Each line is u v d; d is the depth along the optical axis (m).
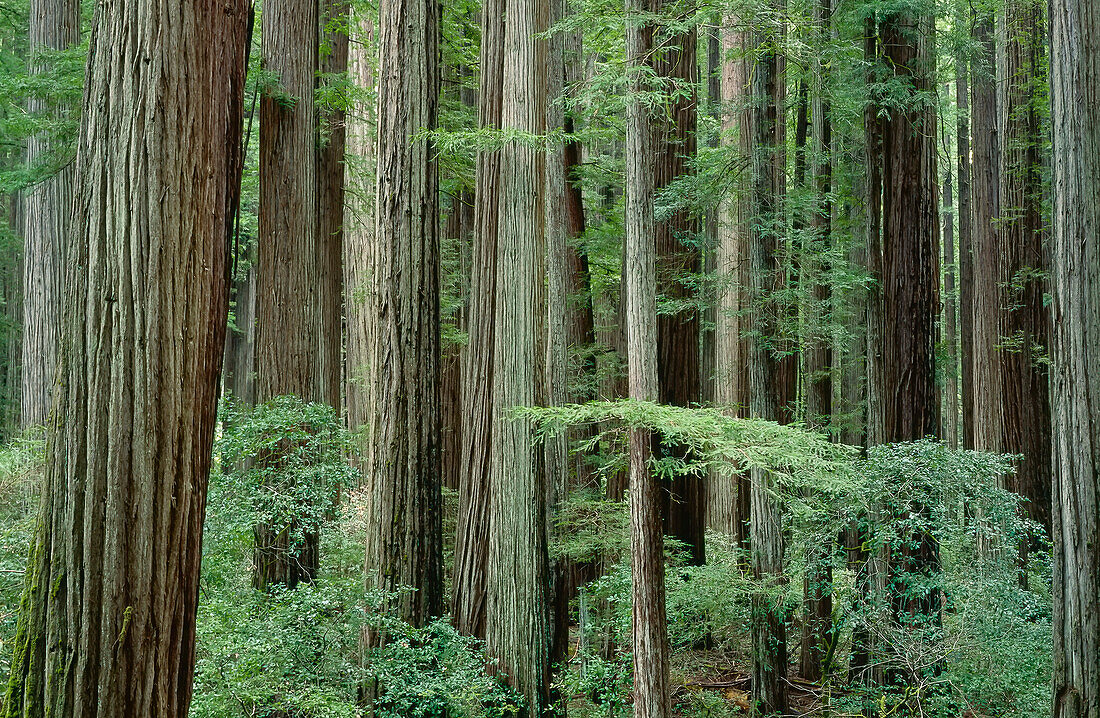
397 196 8.70
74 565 3.62
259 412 8.25
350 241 18.02
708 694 10.52
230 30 4.36
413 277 8.73
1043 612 8.24
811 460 6.73
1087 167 5.88
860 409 12.96
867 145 10.60
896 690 9.04
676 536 11.30
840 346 12.66
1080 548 5.87
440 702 7.44
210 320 4.11
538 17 9.27
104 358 3.72
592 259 13.99
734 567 10.56
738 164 11.05
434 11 8.99
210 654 6.12
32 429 10.19
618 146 17.84
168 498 3.80
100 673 3.57
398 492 8.52
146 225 3.80
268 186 9.36
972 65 14.55
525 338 8.74
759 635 9.88
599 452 11.42
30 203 11.52
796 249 11.12
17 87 8.91
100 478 3.67
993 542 8.48
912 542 8.61
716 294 12.67
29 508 8.16
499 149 8.81
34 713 3.55
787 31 9.35
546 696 8.77
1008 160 13.11
